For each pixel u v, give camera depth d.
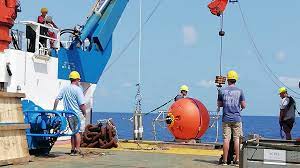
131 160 10.17
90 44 17.23
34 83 14.25
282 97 15.25
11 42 13.91
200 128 16.03
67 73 15.66
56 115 10.77
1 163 8.77
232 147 10.16
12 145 9.15
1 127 8.91
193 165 9.57
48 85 14.78
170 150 13.45
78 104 11.01
